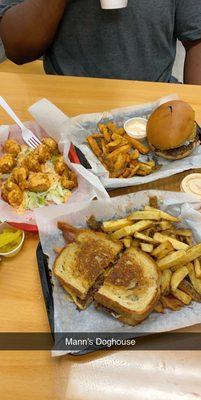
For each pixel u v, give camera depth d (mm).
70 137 712
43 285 526
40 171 680
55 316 481
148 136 725
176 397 435
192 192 637
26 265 562
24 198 635
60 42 1000
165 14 925
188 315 490
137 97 835
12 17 943
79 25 947
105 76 1006
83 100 826
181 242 549
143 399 434
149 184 682
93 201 587
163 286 509
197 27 946
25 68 1101
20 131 733
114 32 938
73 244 546
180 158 716
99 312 493
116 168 689
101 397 435
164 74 1020
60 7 919
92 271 514
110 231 571
